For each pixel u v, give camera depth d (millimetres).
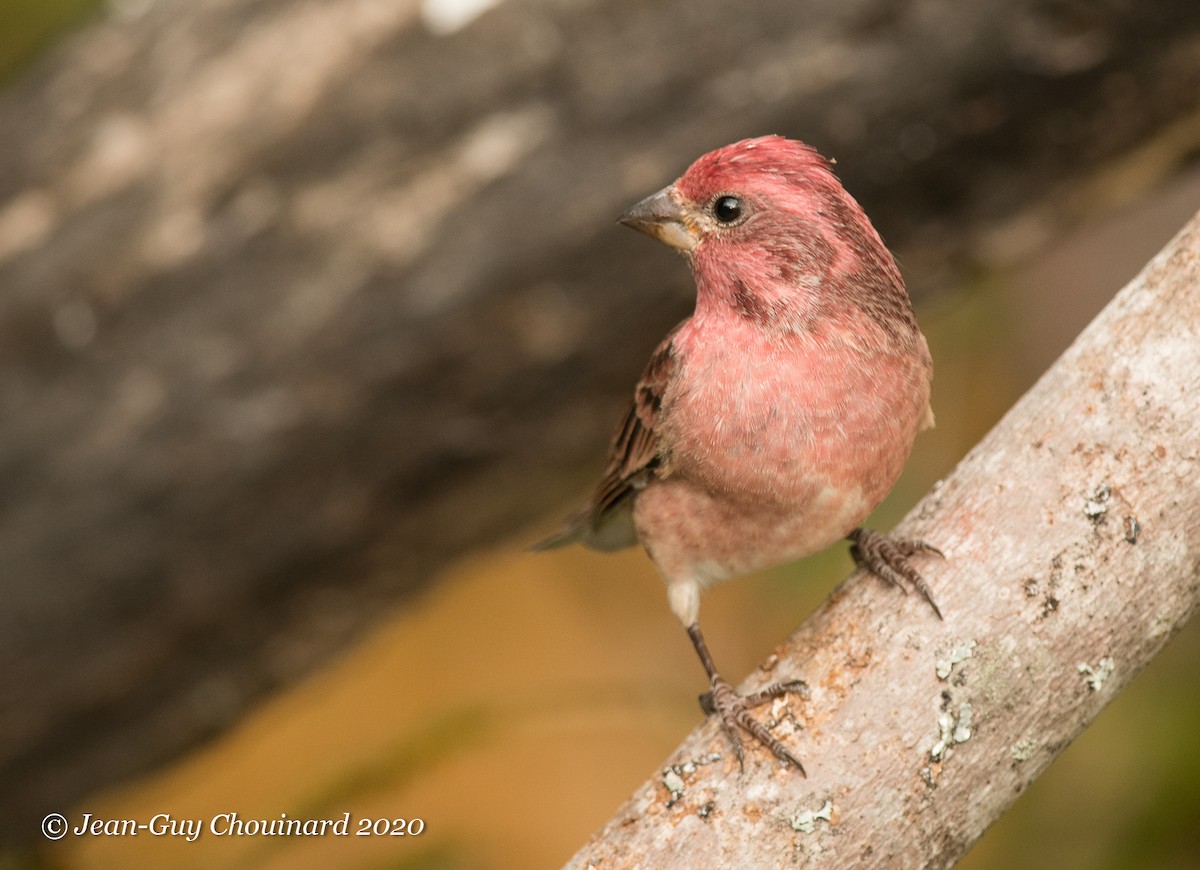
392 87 10000
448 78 9953
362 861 12531
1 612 10211
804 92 9781
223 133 10164
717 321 8016
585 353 10203
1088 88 9812
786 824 6488
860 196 10195
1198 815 11102
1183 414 6582
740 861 6473
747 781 6598
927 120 9898
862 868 6441
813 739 6582
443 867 11875
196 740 11234
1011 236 10562
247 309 10016
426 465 10391
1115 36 9570
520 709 11578
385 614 11180
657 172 9867
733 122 9844
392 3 10102
